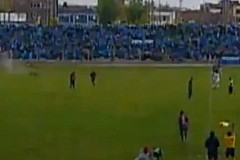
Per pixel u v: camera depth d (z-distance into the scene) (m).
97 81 152.25
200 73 174.62
